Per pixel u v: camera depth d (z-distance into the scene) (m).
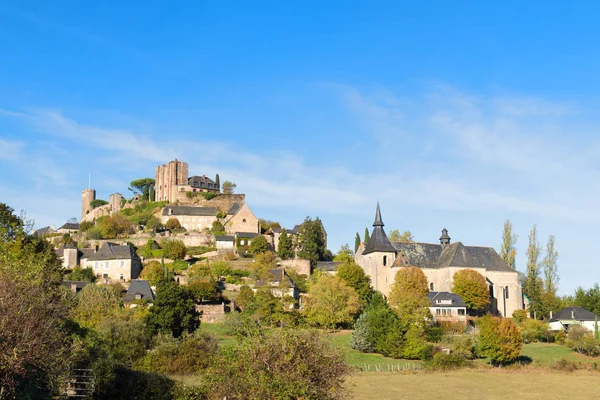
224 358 39.19
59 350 40.72
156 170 196.00
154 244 156.75
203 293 118.50
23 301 38.00
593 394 68.56
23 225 68.50
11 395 35.81
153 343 73.00
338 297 109.88
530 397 66.38
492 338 87.56
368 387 69.50
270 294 114.44
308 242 155.38
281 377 36.62
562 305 134.12
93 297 90.88
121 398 49.78
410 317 103.50
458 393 67.38
